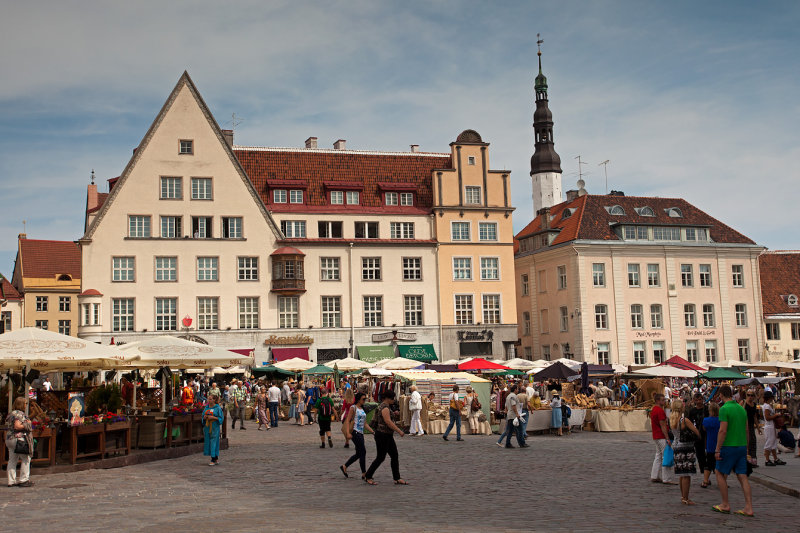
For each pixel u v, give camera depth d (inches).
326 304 2620.6
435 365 2098.9
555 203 4522.6
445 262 2746.1
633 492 696.4
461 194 2790.4
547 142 4552.2
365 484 746.8
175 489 725.3
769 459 888.3
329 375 2370.8
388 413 750.5
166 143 2524.6
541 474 828.0
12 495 694.5
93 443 914.7
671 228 2999.5
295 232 2650.1
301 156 2797.7
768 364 2005.4
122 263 2454.5
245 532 507.5
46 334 933.2
